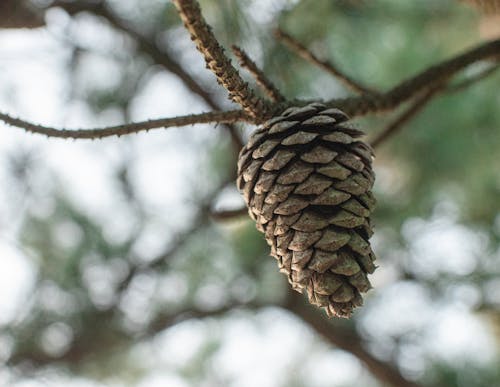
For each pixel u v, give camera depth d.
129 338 1.99
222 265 2.09
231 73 0.66
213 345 2.41
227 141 1.83
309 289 0.66
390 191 1.96
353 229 0.66
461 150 1.78
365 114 0.74
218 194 1.96
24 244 1.91
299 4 0.95
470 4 0.89
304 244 0.66
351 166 0.67
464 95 1.67
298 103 0.69
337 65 1.40
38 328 1.91
